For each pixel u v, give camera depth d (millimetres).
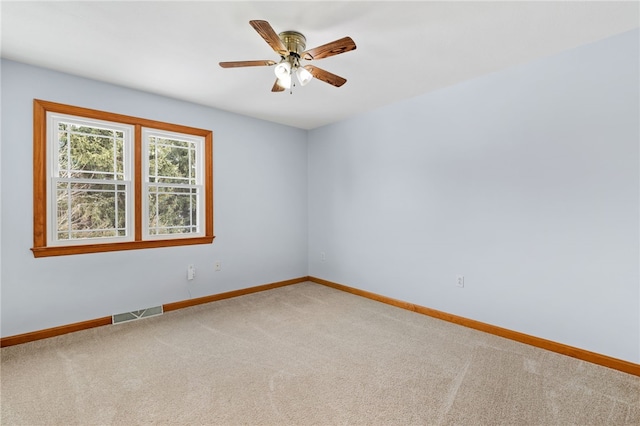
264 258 4336
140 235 3246
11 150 2568
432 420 1694
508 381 2064
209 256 3775
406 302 3539
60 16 1950
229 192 3945
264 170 4309
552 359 2357
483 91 2857
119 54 2453
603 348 2260
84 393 1920
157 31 2129
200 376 2125
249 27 2080
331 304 3705
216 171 3812
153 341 2674
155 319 3193
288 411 1767
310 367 2252
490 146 2822
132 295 3201
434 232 3268
